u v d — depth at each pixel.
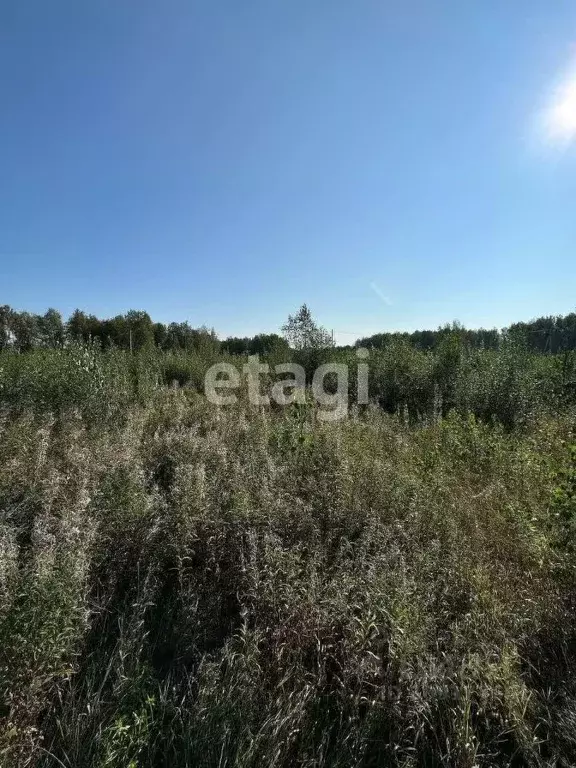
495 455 5.90
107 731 2.09
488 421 9.32
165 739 2.21
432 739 2.30
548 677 2.65
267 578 3.08
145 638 2.85
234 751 2.11
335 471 4.82
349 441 6.02
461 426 7.43
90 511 3.70
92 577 3.18
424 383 11.39
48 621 2.27
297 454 5.57
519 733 2.23
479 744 2.15
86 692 2.44
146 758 2.10
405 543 3.72
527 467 5.24
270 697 2.40
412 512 4.07
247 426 7.25
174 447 5.97
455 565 3.37
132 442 5.93
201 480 4.24
